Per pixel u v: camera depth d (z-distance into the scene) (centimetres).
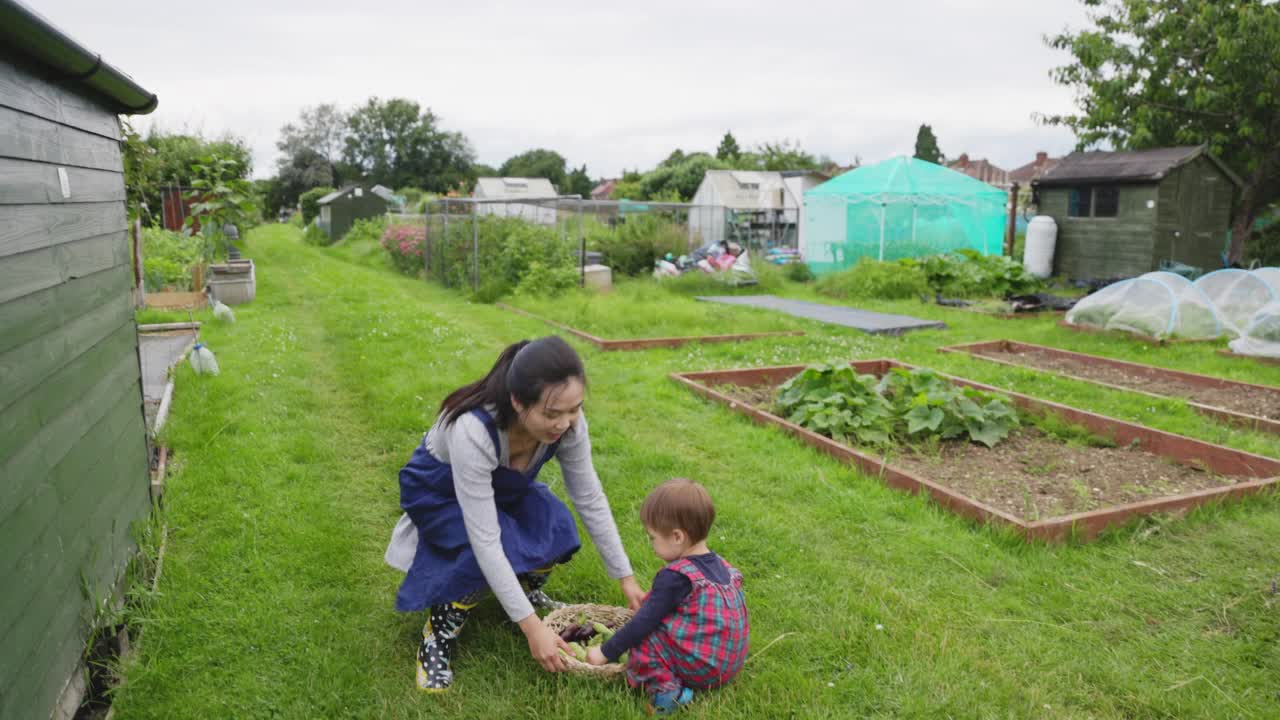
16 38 211
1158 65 1781
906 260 1588
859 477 466
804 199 1992
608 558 294
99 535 282
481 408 255
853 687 267
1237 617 314
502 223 1620
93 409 285
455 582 263
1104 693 269
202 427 523
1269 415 632
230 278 1283
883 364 801
